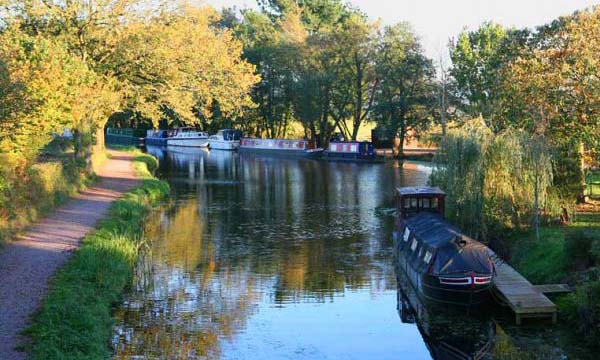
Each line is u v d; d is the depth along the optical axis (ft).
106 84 151.12
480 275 74.59
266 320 73.56
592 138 102.12
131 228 108.68
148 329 69.00
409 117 265.54
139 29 149.38
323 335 69.82
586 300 65.92
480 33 237.86
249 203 150.92
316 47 277.44
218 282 87.25
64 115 115.34
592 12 112.47
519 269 85.20
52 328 55.72
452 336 69.62
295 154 284.20
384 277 90.99
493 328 71.46
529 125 113.39
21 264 76.33
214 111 315.99
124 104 165.07
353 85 280.51
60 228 98.02
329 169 228.02
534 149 92.84
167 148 339.57
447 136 105.81
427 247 81.00
